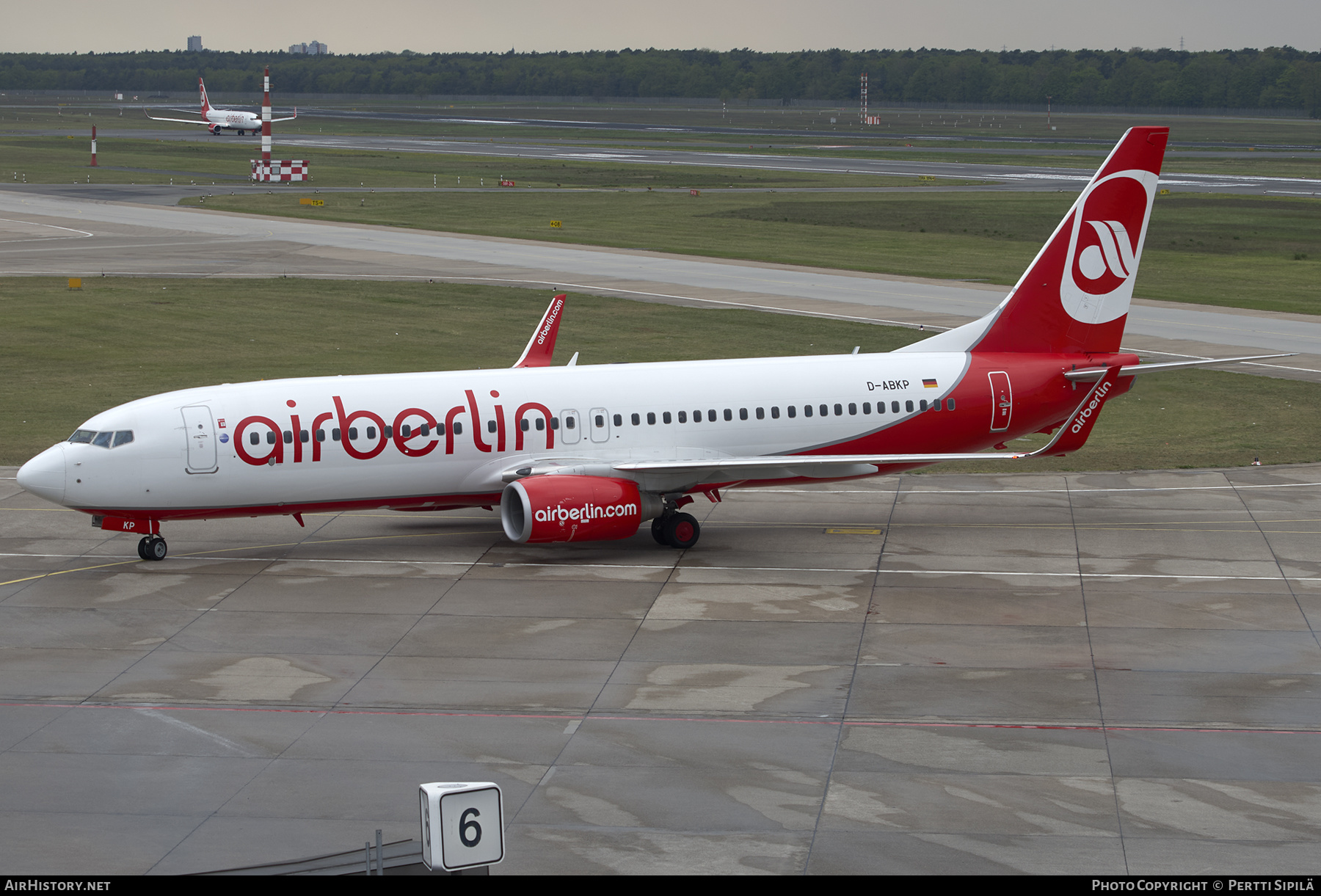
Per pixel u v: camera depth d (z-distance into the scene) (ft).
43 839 112.16
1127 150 219.00
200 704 143.02
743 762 128.16
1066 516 222.69
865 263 536.01
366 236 607.78
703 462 197.36
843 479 215.10
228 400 193.06
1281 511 223.51
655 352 359.66
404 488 198.70
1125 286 225.15
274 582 186.80
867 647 160.56
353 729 136.46
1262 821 115.24
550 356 232.32
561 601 178.70
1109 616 171.42
